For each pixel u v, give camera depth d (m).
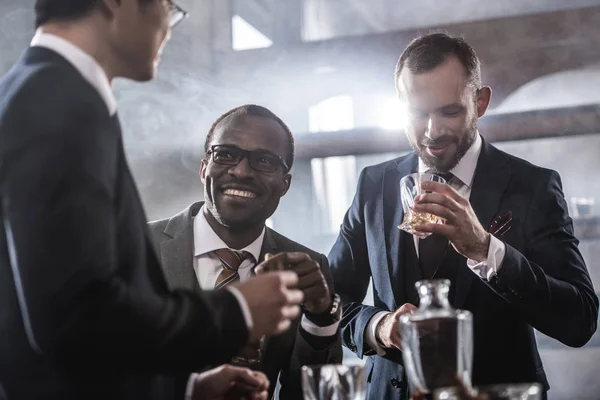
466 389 1.08
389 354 2.17
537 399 1.05
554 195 2.32
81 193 1.13
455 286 2.28
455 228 1.97
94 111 1.19
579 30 6.96
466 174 2.35
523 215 2.29
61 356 1.14
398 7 8.03
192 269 2.20
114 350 1.15
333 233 7.68
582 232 6.41
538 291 2.08
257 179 2.21
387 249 2.38
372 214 2.45
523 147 7.05
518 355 2.25
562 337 2.18
